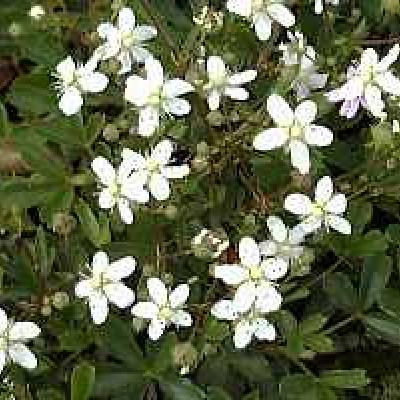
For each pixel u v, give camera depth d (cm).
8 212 13
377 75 12
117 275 12
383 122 13
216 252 12
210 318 12
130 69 13
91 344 13
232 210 13
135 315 12
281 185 13
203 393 12
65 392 13
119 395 13
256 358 13
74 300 13
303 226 12
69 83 13
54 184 13
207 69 13
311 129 12
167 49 13
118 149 13
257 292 12
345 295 13
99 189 13
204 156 13
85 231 12
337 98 13
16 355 12
